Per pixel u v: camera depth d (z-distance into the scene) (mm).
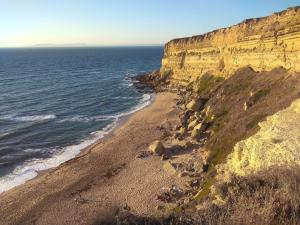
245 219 8961
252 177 12742
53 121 66375
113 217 10562
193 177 36844
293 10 47375
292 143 21609
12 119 67562
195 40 91938
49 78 134875
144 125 61438
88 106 80000
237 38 66062
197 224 9477
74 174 40938
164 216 10336
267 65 53812
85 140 54969
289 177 11609
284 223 8648
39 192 36656
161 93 93312
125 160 44469
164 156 43812
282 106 34438
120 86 108938
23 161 45875
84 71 165250
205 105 61000
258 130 30516
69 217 31156
